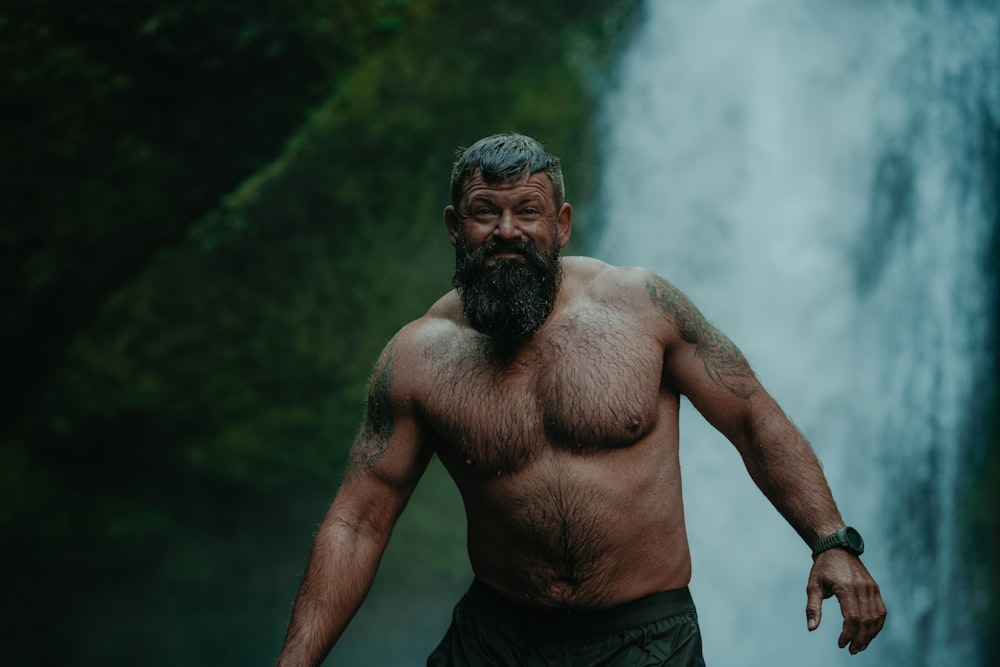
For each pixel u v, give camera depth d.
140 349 18.16
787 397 18.78
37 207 15.53
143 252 17.41
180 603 19.00
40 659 18.17
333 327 19.03
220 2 14.61
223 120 16.25
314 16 16.20
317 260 18.72
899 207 18.98
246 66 15.69
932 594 18.72
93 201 15.91
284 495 19.41
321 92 17.42
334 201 18.44
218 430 18.92
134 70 14.62
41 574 18.12
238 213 17.91
